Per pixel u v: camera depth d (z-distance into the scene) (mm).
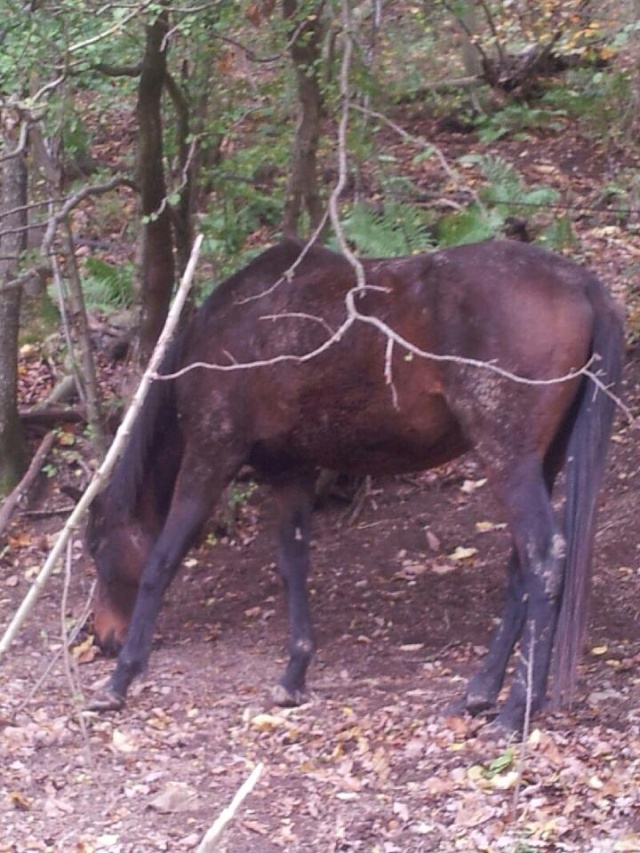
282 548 6363
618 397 5445
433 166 12102
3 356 9039
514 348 5465
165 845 4594
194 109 8133
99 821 4809
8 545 8539
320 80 8008
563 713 5660
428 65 13461
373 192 10531
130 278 10297
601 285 5602
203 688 6434
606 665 6512
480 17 12695
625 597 7414
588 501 5426
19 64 6547
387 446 5910
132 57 7879
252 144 8992
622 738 5418
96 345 10055
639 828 4672
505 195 10719
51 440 9211
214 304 6199
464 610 7406
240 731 5758
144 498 6645
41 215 9547
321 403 5855
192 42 7742
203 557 8305
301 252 6000
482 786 5039
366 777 5215
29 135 7070
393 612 7441
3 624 7461
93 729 5789
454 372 5562
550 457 5746
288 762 5395
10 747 5504
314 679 6516
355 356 5727
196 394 6168
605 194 11578
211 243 8633
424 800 4980
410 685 6367
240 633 7305
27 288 10523
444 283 5602
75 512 2898
